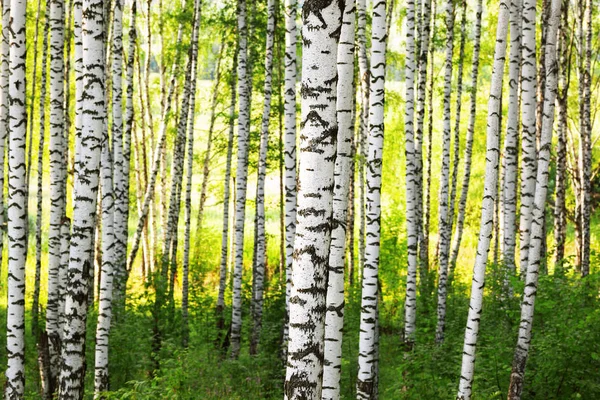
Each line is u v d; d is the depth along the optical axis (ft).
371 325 26.48
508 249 41.78
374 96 27.04
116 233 43.24
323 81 13.26
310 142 13.34
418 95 51.29
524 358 26.20
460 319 42.96
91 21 22.58
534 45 27.96
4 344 46.73
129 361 35.96
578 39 57.11
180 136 55.62
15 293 26.66
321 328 13.39
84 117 22.79
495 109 24.49
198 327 50.29
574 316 27.84
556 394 27.40
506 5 24.61
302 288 13.34
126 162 47.75
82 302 23.26
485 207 24.35
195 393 31.68
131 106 48.29
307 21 13.33
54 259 32.09
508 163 41.24
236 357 43.96
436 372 29.58
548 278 30.42
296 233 13.52
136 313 43.55
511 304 35.86
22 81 26.66
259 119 61.46
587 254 51.21
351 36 21.50
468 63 81.30
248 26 52.21
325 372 20.77
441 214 49.60
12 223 26.66
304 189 13.39
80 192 22.97
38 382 38.47
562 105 50.78
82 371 23.41
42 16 69.51
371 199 26.81
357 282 54.90
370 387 26.35
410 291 39.83
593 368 27.22
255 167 68.44
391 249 68.54
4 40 31.55
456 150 63.77
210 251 93.35
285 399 13.52
